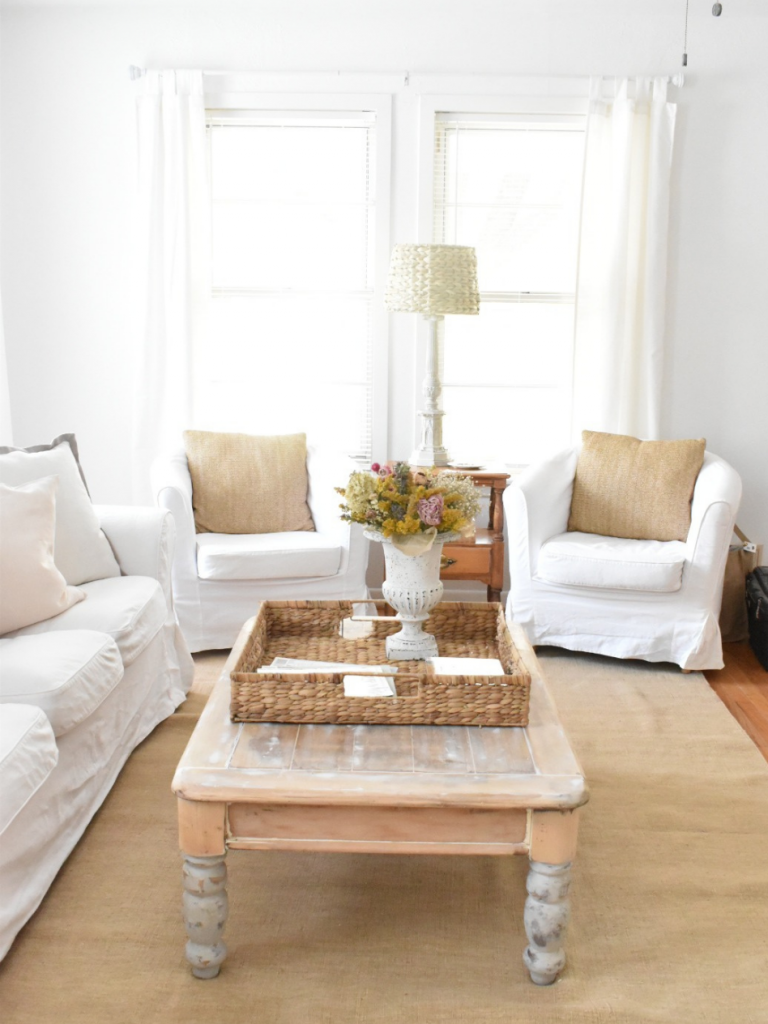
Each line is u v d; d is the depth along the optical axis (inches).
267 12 154.1
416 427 165.8
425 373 163.5
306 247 163.0
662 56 154.0
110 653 91.2
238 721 76.4
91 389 164.7
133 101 155.6
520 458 168.2
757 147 155.6
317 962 71.5
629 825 91.8
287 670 85.0
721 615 150.0
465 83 154.7
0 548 92.7
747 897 80.3
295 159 160.6
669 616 133.3
